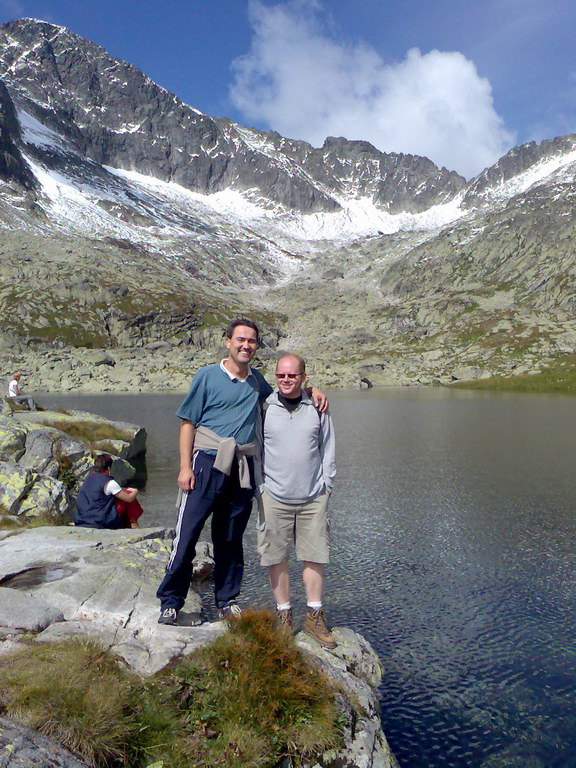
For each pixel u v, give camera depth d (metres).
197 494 5.59
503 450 25.44
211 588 8.47
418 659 6.81
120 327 156.12
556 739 5.33
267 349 146.62
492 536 12.34
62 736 3.51
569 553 11.10
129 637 5.39
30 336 142.00
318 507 5.86
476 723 5.55
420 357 137.50
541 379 102.62
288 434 5.77
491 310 169.25
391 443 28.05
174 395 81.50
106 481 10.32
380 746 4.72
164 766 3.65
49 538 8.78
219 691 4.36
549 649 7.10
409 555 11.05
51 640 5.02
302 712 4.40
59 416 23.03
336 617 8.08
